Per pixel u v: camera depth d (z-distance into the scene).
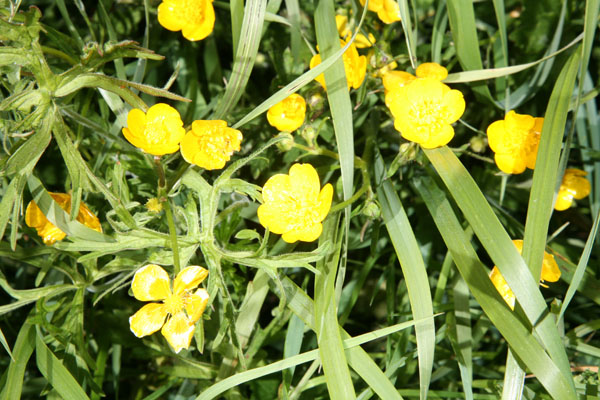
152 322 0.44
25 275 0.51
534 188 0.45
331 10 0.47
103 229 0.49
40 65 0.45
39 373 0.51
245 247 0.49
